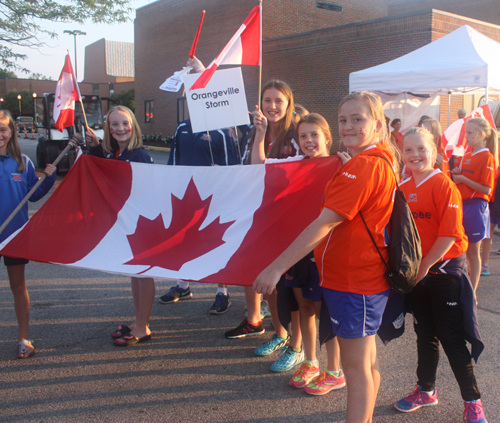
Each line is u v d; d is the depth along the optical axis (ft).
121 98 123.75
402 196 6.53
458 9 80.74
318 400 9.06
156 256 9.92
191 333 12.25
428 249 8.40
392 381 9.76
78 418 8.46
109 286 15.98
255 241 9.42
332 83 57.98
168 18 83.05
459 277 8.18
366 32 53.83
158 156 68.44
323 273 6.75
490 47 27.63
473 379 8.08
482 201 13.51
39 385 9.59
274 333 11.94
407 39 50.62
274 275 6.03
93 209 10.90
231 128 13.37
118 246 10.37
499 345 11.24
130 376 9.98
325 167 9.29
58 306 14.10
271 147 11.41
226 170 10.11
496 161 13.64
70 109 11.26
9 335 12.00
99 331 12.30
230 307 14.17
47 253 10.35
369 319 6.46
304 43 60.13
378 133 6.81
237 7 69.41
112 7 44.70
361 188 6.11
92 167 11.16
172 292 14.62
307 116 9.59
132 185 10.93
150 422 8.35
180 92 82.43
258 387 9.57
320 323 7.38
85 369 10.28
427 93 38.45
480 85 24.59
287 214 9.41
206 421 8.38
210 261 9.41
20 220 10.82
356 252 6.39
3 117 10.38
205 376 10.00
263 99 11.29
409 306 8.68
